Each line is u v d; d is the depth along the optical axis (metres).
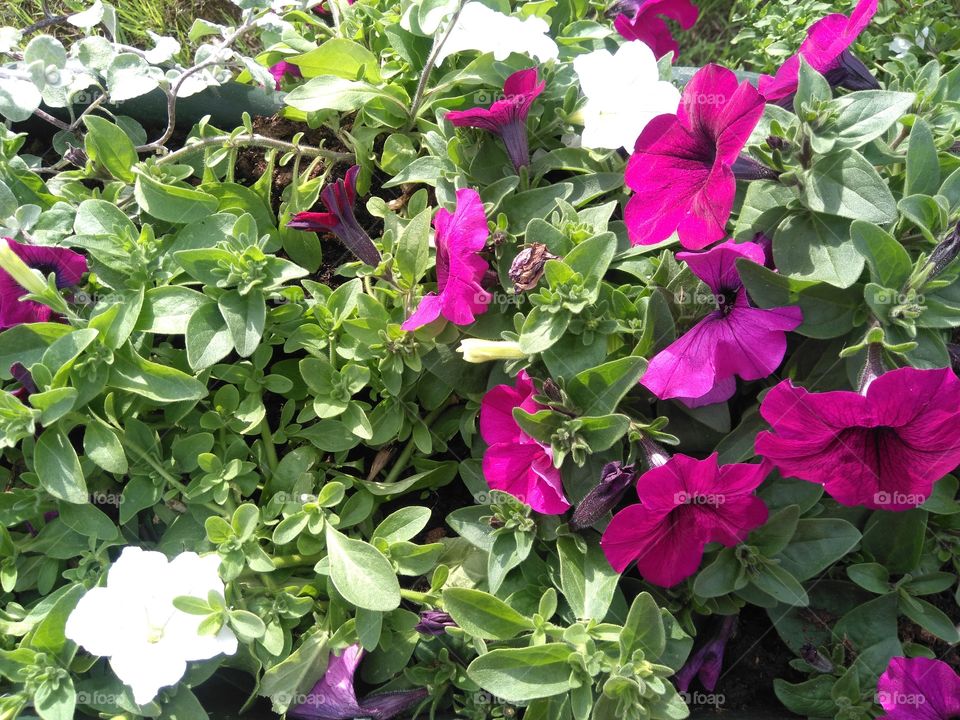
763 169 0.34
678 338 0.35
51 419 0.33
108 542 0.35
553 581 0.35
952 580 0.36
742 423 0.35
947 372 0.27
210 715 0.36
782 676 0.38
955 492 0.35
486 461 0.35
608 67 0.37
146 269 0.38
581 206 0.40
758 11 0.64
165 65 0.47
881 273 0.32
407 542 0.36
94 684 0.34
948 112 0.38
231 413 0.38
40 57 0.38
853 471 0.30
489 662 0.32
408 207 0.41
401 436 0.39
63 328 0.35
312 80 0.41
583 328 0.34
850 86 0.39
